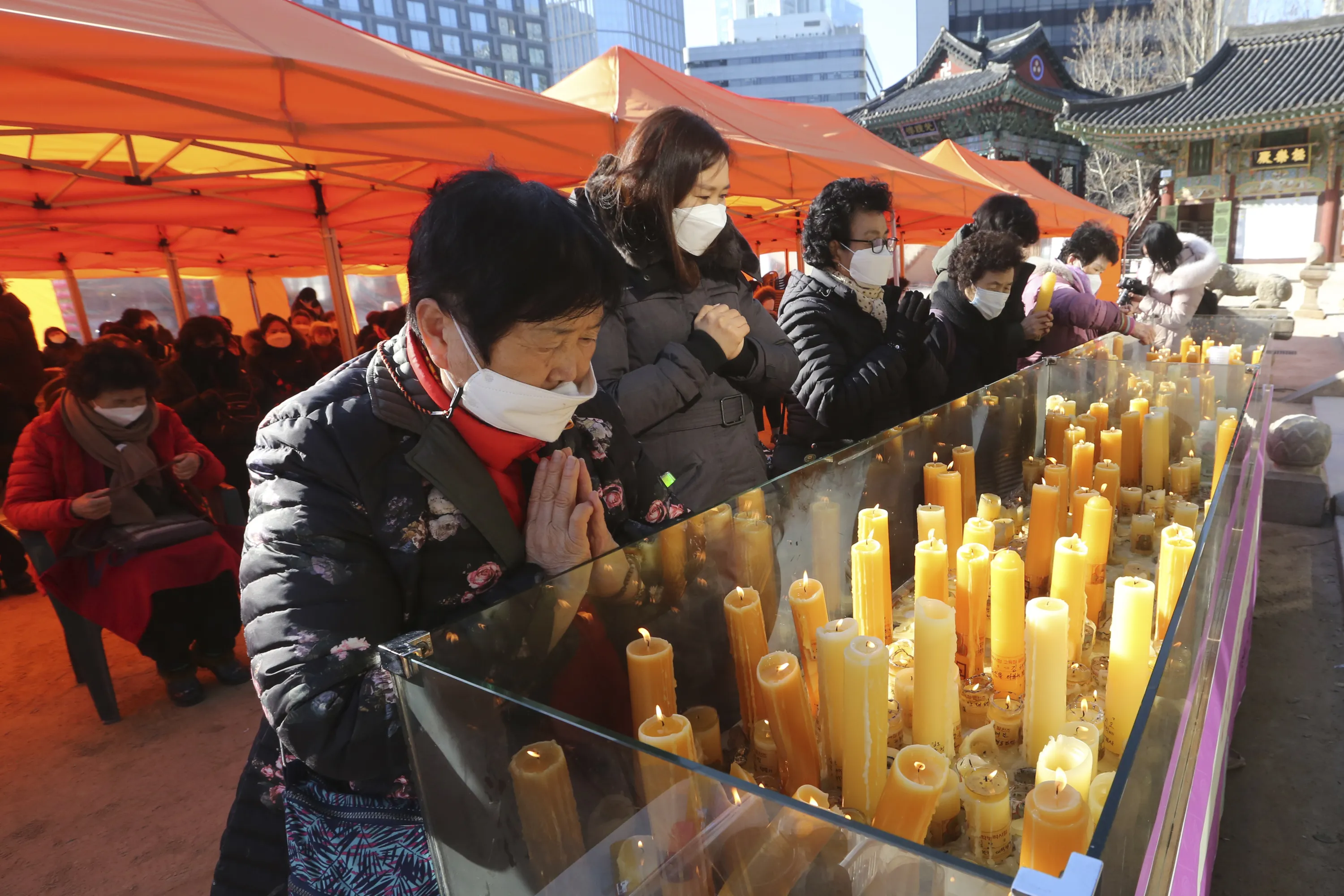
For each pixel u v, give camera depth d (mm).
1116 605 760
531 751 545
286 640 690
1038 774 620
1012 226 2676
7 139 3227
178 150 3084
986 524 1117
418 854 755
